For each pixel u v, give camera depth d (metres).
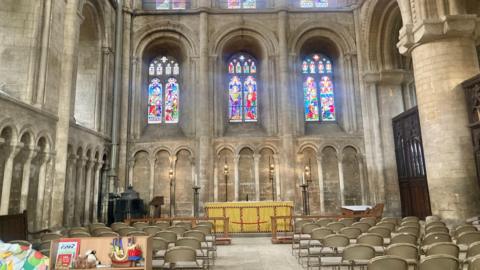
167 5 25.72
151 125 24.58
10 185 11.77
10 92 13.30
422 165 18.92
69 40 15.91
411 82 23.30
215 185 22.61
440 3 14.69
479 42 17.38
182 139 23.11
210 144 22.80
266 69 24.38
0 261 4.89
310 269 9.29
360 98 23.92
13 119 11.81
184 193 22.70
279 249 12.72
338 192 23.00
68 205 16.09
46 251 7.81
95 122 19.92
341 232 9.23
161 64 25.72
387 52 23.41
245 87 25.56
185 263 9.20
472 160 13.82
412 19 15.48
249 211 17.17
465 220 13.37
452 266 5.34
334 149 23.64
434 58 14.66
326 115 25.20
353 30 24.84
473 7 18.19
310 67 25.92
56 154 14.70
